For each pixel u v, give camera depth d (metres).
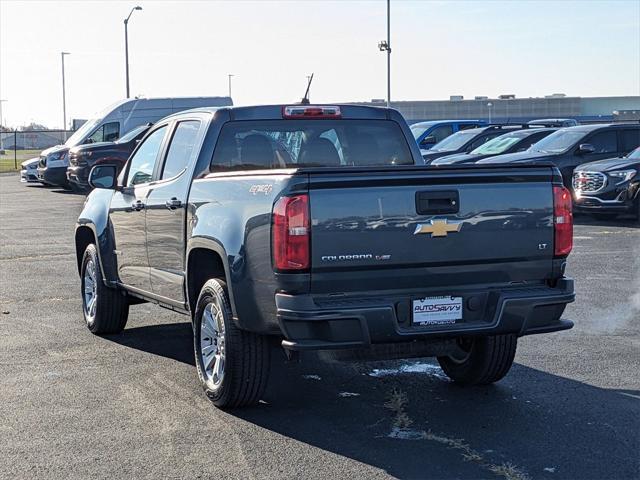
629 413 6.32
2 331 9.15
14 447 5.71
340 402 6.68
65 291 11.48
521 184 6.07
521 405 6.54
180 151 7.48
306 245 5.58
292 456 5.52
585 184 18.06
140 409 6.50
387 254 5.74
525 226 6.07
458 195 5.88
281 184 5.66
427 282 5.90
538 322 6.12
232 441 5.80
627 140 19.98
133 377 7.38
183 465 5.38
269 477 5.18
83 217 9.00
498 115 73.06
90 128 29.77
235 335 6.23
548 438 5.81
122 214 8.23
